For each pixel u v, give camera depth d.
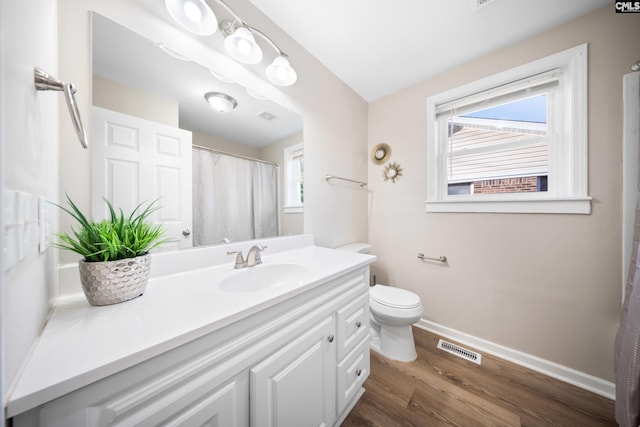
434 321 1.73
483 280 1.51
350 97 1.87
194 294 0.67
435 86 1.72
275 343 0.65
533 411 1.04
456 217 1.62
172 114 0.90
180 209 0.93
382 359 1.41
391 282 1.97
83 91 0.69
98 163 0.72
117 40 0.76
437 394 1.14
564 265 1.25
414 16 1.21
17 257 0.34
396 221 1.94
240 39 0.98
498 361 1.39
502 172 1.51
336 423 0.96
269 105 1.25
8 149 0.32
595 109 1.15
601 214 1.14
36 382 0.32
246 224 1.16
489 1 1.11
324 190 1.62
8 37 0.32
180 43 0.91
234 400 0.56
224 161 1.08
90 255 0.57
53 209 0.58
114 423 0.38
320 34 1.33
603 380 1.14
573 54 1.20
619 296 1.10
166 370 0.44
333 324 0.90
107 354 0.38
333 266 0.99
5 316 0.31
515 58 1.39
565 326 1.25
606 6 1.12
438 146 1.76
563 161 1.28
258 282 1.00
